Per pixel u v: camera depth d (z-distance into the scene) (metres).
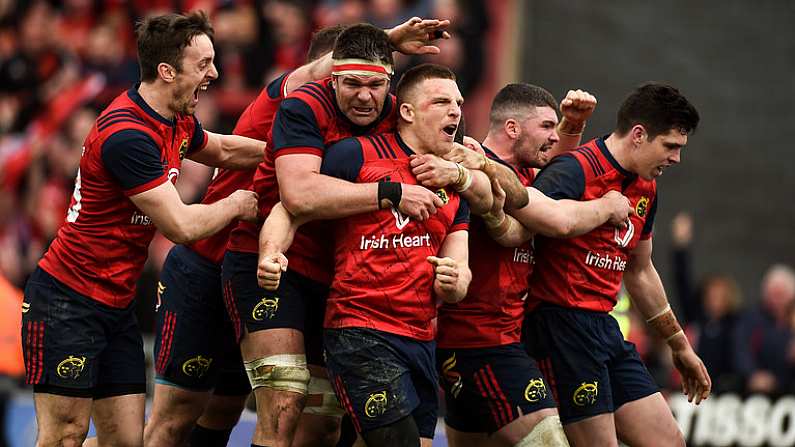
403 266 18.17
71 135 46.97
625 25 49.69
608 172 20.88
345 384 18.14
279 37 46.81
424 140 18.73
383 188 18.02
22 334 19.70
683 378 23.50
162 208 18.86
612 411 21.22
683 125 20.58
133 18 49.78
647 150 20.72
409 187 18.17
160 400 22.28
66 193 46.06
